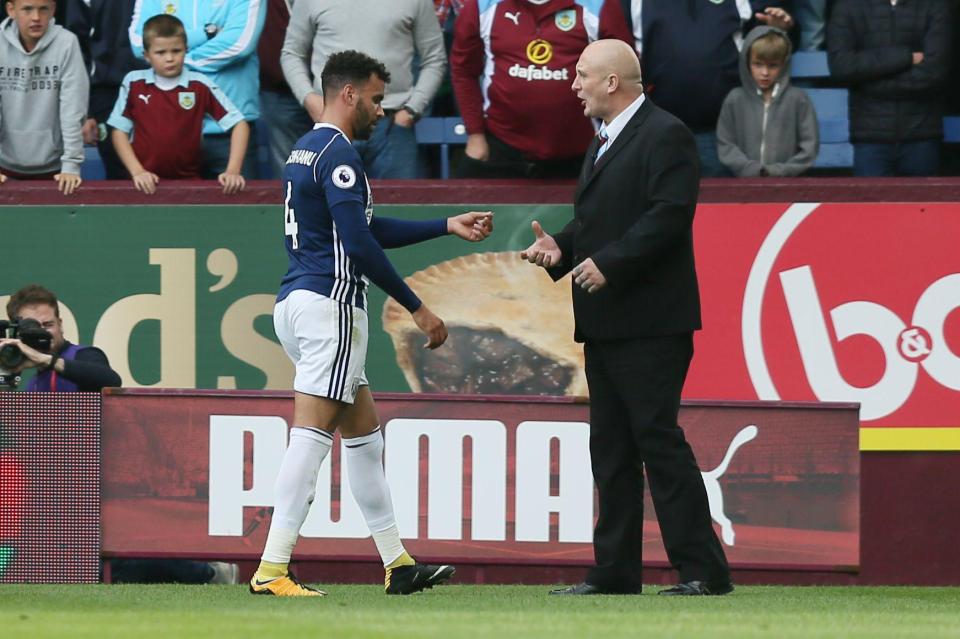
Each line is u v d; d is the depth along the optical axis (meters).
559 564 24.28
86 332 27.77
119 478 24.03
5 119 29.53
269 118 31.88
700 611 17.72
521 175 28.89
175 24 29.30
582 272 19.61
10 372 23.88
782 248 27.23
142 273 27.78
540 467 24.33
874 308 27.19
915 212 27.14
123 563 25.23
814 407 24.55
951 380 27.08
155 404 24.09
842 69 31.03
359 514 24.17
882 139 31.17
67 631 14.38
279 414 24.22
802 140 29.72
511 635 14.09
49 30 29.53
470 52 28.44
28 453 23.66
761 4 30.89
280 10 31.88
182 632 14.20
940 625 16.55
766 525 24.55
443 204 27.61
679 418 24.66
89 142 32.03
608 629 14.92
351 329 19.17
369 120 19.62
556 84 27.50
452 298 27.50
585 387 27.30
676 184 19.83
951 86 34.28
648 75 30.44
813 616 17.52
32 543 23.64
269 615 16.23
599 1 27.88
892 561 27.14
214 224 27.78
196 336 27.73
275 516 19.45
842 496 24.52
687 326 20.14
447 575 20.50
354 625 14.94
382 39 29.69
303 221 19.20
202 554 24.11
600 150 20.69
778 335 27.20
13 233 27.84
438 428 24.41
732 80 30.31
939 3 30.98
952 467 27.14
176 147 29.31
